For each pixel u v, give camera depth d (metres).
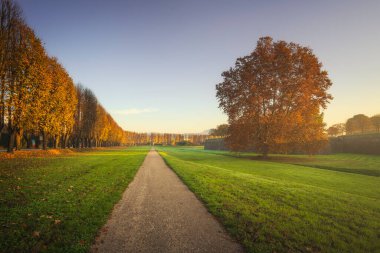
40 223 6.24
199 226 6.59
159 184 13.00
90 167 19.14
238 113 33.81
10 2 25.52
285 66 31.39
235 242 5.57
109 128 91.00
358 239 5.77
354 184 14.80
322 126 31.86
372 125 94.81
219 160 32.91
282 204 8.62
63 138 48.75
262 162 29.48
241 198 9.45
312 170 21.42
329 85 32.69
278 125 30.25
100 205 8.20
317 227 6.43
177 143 186.50
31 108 27.59
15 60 25.80
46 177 13.16
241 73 33.88
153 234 5.99
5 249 4.82
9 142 27.05
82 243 5.27
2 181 11.34
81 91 59.94
